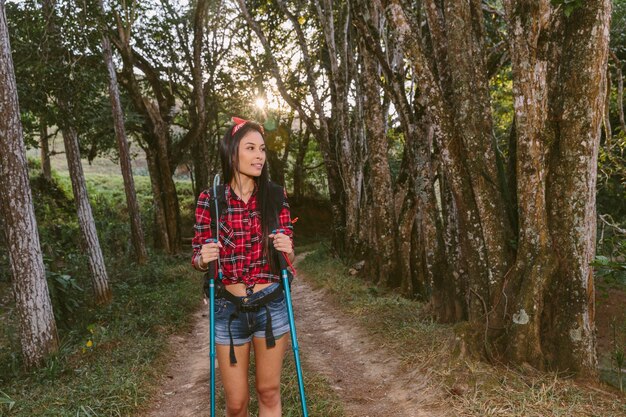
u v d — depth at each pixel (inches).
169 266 548.4
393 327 224.2
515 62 153.3
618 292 305.1
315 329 265.9
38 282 214.8
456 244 218.4
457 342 165.3
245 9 488.1
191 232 940.0
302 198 1127.0
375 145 353.1
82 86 355.9
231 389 96.5
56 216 797.9
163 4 629.9
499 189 169.5
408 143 254.1
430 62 203.6
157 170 665.6
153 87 682.2
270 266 96.0
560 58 159.9
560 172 154.4
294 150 1132.5
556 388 142.4
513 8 155.3
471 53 170.4
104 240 546.9
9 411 159.5
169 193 658.2
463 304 216.5
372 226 385.7
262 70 709.3
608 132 235.3
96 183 1091.9
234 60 743.1
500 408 134.6
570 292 153.9
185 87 736.3
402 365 179.8
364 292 332.8
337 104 468.8
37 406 163.5
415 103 250.1
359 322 253.3
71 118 351.3
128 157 541.6
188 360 229.0
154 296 347.3
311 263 530.9
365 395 164.7
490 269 166.6
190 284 419.2
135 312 310.5
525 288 156.6
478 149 168.1
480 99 170.1
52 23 340.5
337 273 422.6
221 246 93.3
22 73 335.6
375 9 339.0
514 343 156.4
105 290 351.6
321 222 1108.5
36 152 1215.6
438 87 175.9
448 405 143.5
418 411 145.6
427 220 237.6
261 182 96.7
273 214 95.8
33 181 887.1
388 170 354.0
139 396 170.9
